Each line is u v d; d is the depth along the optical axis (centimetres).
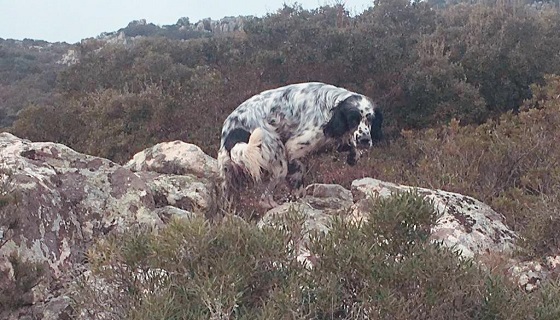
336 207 646
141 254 305
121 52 1883
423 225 329
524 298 303
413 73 1408
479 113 1357
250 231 307
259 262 300
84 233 526
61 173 573
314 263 315
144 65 1670
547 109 847
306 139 694
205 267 288
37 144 642
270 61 1438
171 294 282
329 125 689
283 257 305
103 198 559
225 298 267
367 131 682
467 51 1508
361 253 296
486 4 1809
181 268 293
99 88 1670
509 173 746
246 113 716
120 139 1237
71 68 1873
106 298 302
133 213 556
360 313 280
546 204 504
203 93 1302
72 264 474
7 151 618
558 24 1716
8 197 433
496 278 308
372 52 1462
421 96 1386
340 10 1839
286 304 270
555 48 1554
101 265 311
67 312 392
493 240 520
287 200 693
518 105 1477
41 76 3322
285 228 327
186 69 1634
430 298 281
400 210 323
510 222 596
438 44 1571
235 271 283
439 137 1004
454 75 1447
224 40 1822
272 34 1634
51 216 488
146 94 1382
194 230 297
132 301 292
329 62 1441
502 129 855
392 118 1391
